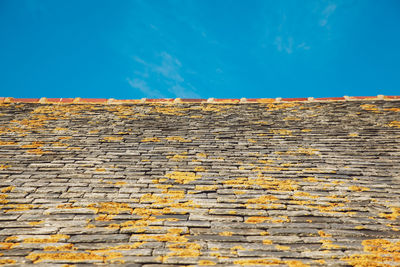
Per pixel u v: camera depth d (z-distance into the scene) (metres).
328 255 3.35
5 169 5.00
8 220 3.80
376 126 6.64
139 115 7.63
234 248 3.43
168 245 3.46
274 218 3.97
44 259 3.21
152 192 4.50
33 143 5.96
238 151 5.79
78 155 5.57
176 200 4.31
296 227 3.81
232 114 7.69
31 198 4.27
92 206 4.12
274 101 8.51
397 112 7.25
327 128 6.67
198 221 3.88
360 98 8.36
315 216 4.02
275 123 7.05
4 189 4.44
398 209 4.13
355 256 3.33
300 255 3.35
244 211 4.09
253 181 4.82
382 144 5.89
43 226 3.70
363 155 5.55
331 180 4.84
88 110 7.90
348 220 3.94
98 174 4.95
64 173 4.96
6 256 3.22
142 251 3.36
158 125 7.01
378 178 4.88
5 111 7.61
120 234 3.62
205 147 5.95
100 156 5.55
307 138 6.25
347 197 4.40
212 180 4.84
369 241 3.56
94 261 3.21
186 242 3.51
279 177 4.93
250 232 3.71
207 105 8.39
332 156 5.55
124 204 4.20
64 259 3.22
